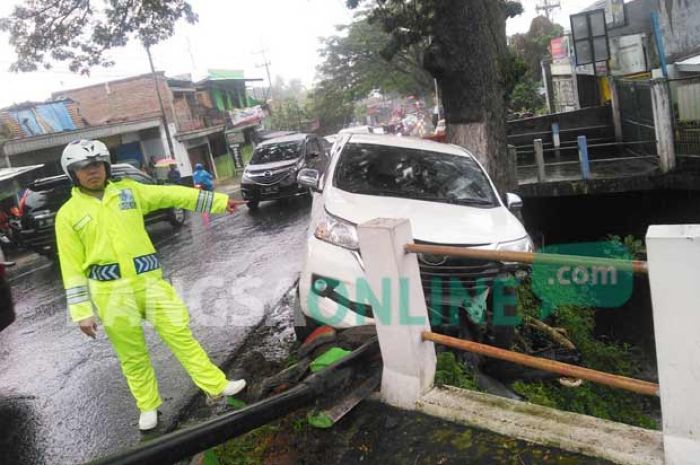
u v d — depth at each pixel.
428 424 3.01
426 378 3.21
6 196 15.53
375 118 60.84
